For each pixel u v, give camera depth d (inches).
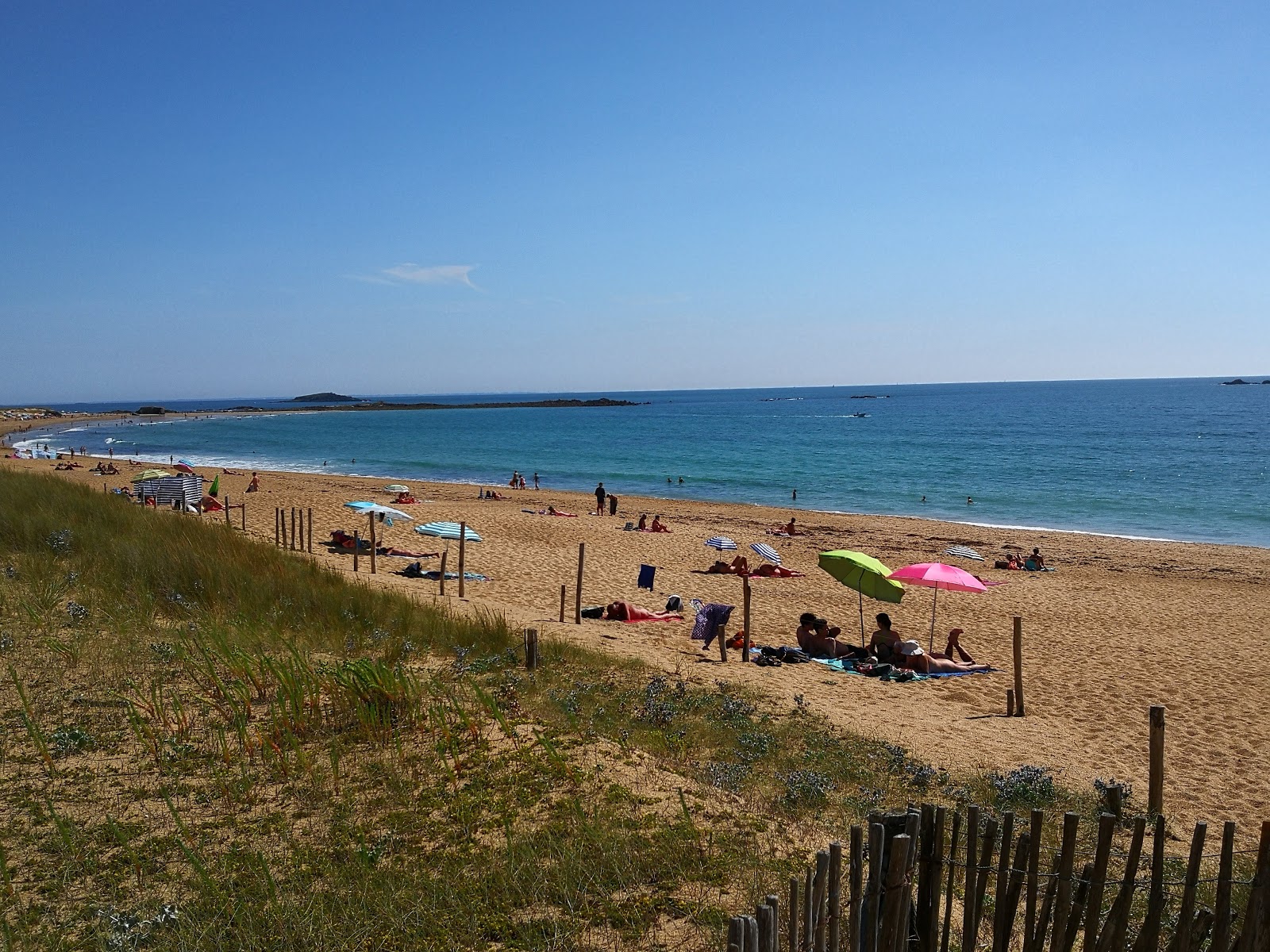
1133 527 1483.8
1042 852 281.4
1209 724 471.8
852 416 5915.4
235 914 188.7
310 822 236.4
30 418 6668.3
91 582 459.5
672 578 867.4
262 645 379.6
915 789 329.7
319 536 1043.3
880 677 538.0
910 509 1707.7
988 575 979.3
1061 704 501.4
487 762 278.5
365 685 318.3
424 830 234.8
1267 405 6279.5
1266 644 661.3
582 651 462.6
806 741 370.0
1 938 175.5
